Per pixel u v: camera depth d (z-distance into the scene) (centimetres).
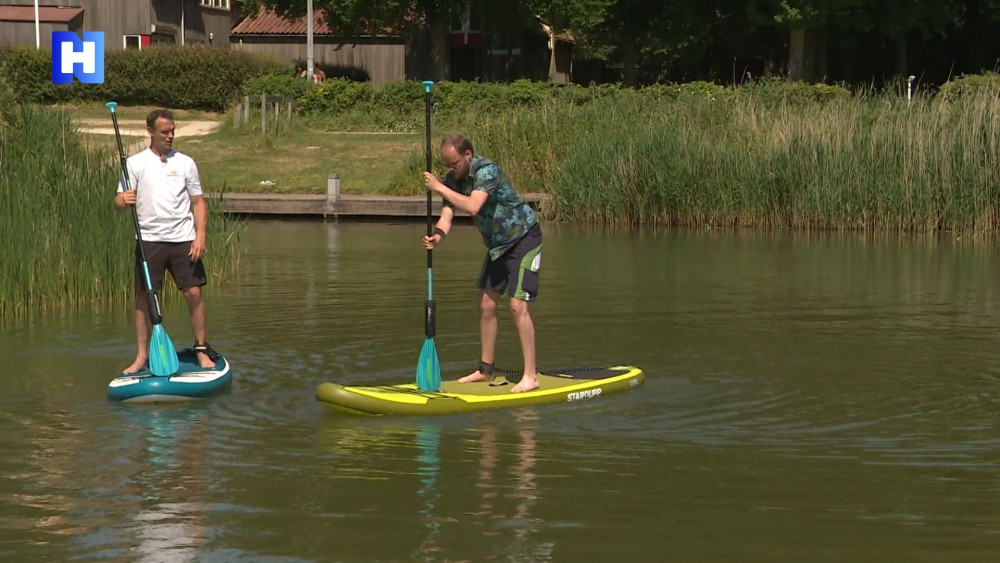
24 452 1162
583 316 1881
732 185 3325
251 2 6538
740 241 2992
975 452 1165
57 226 2005
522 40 7712
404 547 926
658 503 1021
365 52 7344
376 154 4359
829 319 1850
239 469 1112
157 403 1344
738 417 1291
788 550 920
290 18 6575
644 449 1174
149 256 1427
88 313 1912
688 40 7525
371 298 2058
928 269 2452
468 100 5309
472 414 1307
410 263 2555
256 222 3519
